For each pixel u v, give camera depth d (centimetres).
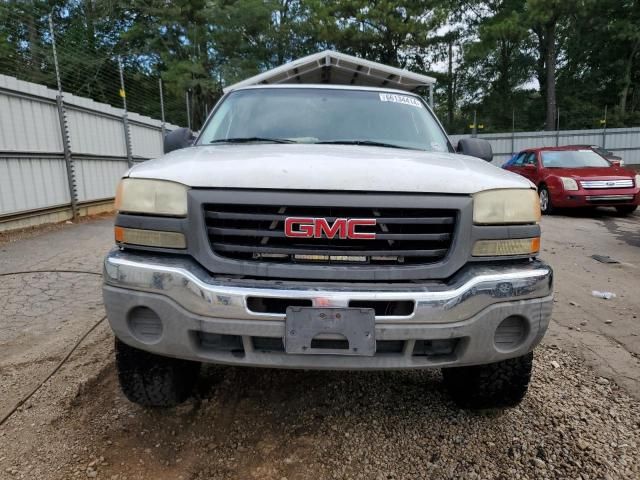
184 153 253
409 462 220
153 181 209
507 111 3800
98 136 1080
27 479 205
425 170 213
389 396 276
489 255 209
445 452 228
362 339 192
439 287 199
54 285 487
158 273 199
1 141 769
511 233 211
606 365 317
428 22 2903
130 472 210
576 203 996
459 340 205
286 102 341
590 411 264
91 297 449
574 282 513
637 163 2336
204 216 202
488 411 261
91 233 809
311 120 324
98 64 1276
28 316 398
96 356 321
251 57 2986
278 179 200
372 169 208
